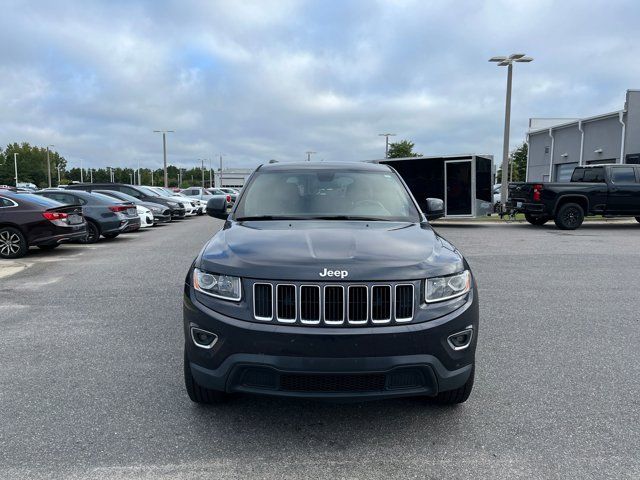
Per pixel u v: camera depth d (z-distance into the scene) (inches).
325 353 111.6
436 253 128.0
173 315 234.4
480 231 644.7
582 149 1217.4
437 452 118.0
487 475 108.6
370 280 113.7
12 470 109.3
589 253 432.5
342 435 126.0
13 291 287.4
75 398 145.2
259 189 179.8
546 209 654.5
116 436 124.3
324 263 116.6
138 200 767.1
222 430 127.8
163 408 139.6
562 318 230.2
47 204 429.4
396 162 762.2
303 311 114.1
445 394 135.5
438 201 191.8
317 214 166.1
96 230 528.7
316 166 194.4
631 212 653.3
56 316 232.8
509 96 872.3
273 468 111.3
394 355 113.2
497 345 192.7
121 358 177.6
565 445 120.9
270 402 143.9
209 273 122.3
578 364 173.5
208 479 106.8
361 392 114.7
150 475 108.0
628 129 1054.4
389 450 119.0
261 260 119.4
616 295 276.2
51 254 444.8
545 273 339.6
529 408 140.4
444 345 117.3
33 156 5251.0
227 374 116.8
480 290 287.7
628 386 155.3
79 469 110.0
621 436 125.1
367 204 172.1
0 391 149.7
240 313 116.3
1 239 419.8
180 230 705.0
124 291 286.5
